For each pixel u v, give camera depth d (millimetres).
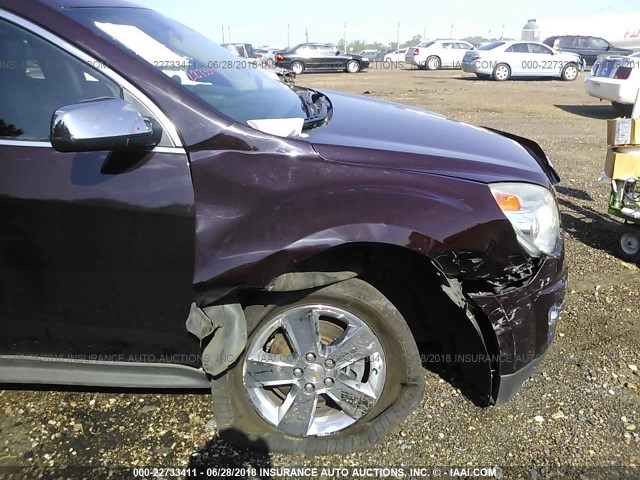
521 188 2289
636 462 2309
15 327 2256
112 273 2125
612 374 2863
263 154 2076
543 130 9500
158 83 2061
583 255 4320
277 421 2355
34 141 2062
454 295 2205
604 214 5211
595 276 3969
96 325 2229
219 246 2055
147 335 2240
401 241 2061
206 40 3182
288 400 2357
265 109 2510
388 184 2119
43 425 2520
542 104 13078
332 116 2693
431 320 2465
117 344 2275
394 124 2691
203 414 2572
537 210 2307
